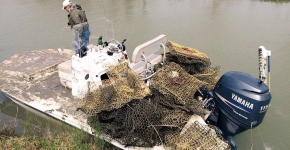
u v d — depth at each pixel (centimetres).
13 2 1106
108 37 656
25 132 465
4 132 463
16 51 730
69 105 479
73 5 527
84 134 434
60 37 809
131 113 381
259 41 755
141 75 452
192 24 885
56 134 463
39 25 888
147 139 382
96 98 406
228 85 397
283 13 981
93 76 450
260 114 380
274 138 446
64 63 525
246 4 1100
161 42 478
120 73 428
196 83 403
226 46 731
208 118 427
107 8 1015
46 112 470
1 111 537
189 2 1130
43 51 691
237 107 386
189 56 443
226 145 365
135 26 865
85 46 495
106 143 421
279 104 514
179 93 390
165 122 388
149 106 385
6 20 926
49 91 521
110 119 410
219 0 1160
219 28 851
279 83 570
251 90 377
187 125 389
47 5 1065
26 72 580
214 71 481
